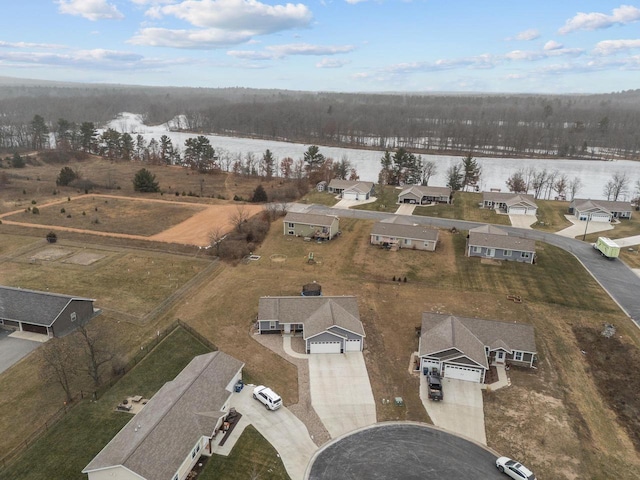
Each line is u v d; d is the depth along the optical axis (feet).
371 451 97.91
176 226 245.04
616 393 119.34
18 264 191.31
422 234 222.07
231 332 143.43
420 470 92.94
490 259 209.77
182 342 136.98
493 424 107.04
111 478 81.61
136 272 186.19
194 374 108.88
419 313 158.61
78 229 235.40
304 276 186.80
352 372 125.49
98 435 98.22
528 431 104.88
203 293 169.17
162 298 163.94
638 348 138.92
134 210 273.33
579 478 92.07
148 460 82.64
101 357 123.65
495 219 276.41
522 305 165.17
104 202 289.12
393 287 178.91
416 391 118.42
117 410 106.22
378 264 201.67
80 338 130.93
